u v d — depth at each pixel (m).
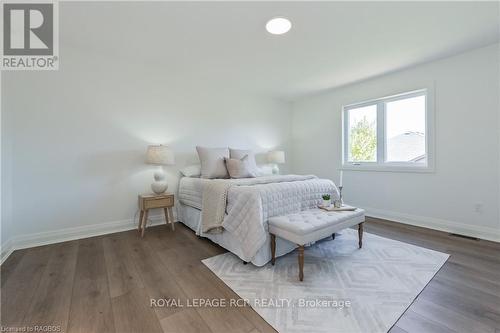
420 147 3.14
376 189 3.54
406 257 2.09
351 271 1.85
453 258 2.06
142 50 2.65
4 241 2.13
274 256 1.96
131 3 1.82
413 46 2.51
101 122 2.78
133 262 2.02
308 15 1.97
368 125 3.70
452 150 2.78
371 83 3.54
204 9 1.90
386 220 3.33
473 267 1.89
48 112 2.47
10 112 2.27
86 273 1.82
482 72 2.55
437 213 2.92
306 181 2.55
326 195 2.42
